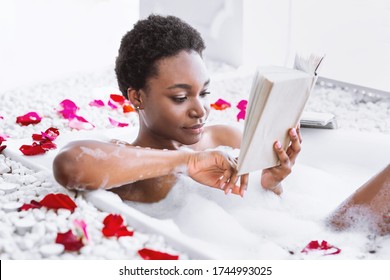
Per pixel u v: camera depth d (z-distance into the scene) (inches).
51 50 129.7
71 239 47.7
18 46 128.0
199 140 61.5
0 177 63.0
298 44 119.0
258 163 52.2
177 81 56.0
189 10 131.0
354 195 57.0
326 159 77.6
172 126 58.0
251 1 122.6
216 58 132.9
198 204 56.7
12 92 107.1
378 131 95.2
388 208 55.2
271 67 49.3
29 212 53.3
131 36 59.3
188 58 56.8
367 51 111.5
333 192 70.0
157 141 61.4
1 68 117.0
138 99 59.9
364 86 112.0
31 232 50.4
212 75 120.0
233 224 54.8
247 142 49.1
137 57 57.6
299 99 49.6
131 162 54.2
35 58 124.6
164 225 50.4
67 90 110.8
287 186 69.6
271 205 62.2
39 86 112.1
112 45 137.7
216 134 70.7
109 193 55.1
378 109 105.3
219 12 128.0
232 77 120.3
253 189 62.9
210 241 52.9
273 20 120.6
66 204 53.2
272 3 119.9
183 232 54.5
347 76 114.8
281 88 46.3
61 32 138.3
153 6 130.9
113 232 49.0
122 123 89.5
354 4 111.4
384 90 110.3
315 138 78.9
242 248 52.7
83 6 153.9
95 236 49.0
